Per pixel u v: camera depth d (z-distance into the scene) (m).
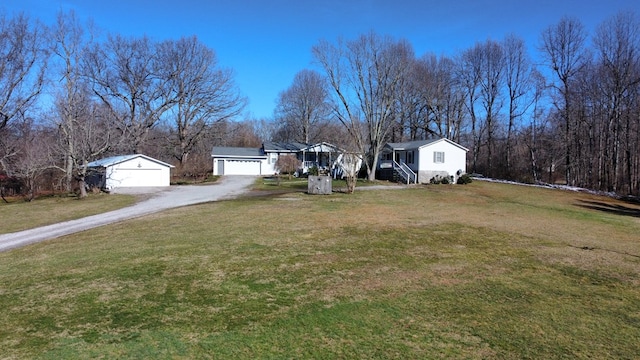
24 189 25.69
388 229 11.22
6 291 6.05
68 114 23.62
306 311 5.15
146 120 41.22
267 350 4.06
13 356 3.94
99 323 4.77
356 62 31.98
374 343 4.24
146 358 3.89
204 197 21.78
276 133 65.56
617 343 4.34
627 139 29.30
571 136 33.59
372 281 6.48
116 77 39.56
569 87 33.41
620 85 29.41
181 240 9.70
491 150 42.56
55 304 5.43
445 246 9.22
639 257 8.59
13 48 28.41
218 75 44.97
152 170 29.47
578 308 5.43
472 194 23.42
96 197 22.59
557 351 4.12
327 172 36.00
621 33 30.06
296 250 8.62
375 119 32.69
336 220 12.71
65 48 29.06
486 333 4.55
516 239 10.23
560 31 33.28
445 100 44.66
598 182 31.70
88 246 9.41
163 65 42.03
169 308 5.26
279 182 31.47
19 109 28.78
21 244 10.62
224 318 4.92
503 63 40.09
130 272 6.95
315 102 55.66
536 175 37.06
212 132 46.72
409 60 34.00
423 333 4.52
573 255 8.59
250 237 9.98
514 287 6.30
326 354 3.98
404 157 33.56
